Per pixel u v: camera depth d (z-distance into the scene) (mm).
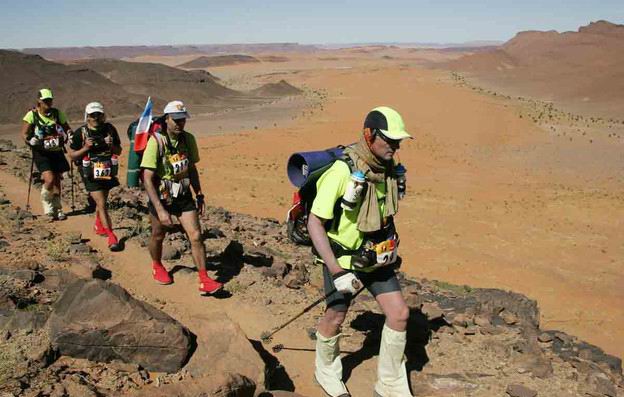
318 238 4027
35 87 73438
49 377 4293
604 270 19969
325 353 4750
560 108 85250
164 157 6090
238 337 4988
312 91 101250
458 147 50656
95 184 8211
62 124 9633
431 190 33594
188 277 7250
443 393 4902
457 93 83375
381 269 4336
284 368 5293
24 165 15859
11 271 6125
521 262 20312
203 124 63312
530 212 28750
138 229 9352
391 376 4488
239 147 46281
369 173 3982
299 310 6602
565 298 16406
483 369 5344
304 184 4059
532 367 5328
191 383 4004
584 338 13242
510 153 48969
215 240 9703
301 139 51000
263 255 9023
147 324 4715
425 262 19453
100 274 7035
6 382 4086
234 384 4121
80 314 4723
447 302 7594
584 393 4973
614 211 29391
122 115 72500
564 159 46531
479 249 21578
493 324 6668
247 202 27906
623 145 51969
